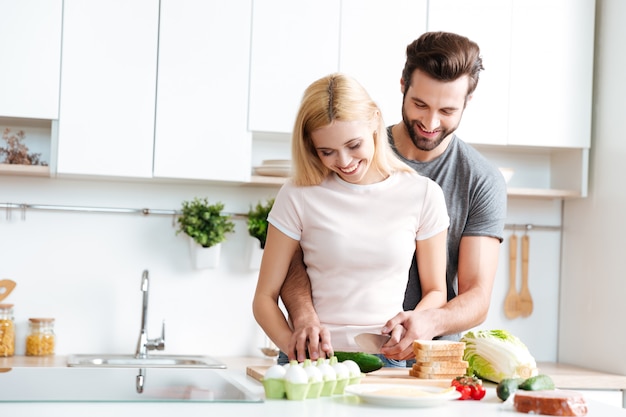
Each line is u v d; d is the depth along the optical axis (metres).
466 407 1.44
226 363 3.36
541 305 3.93
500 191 2.31
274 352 3.51
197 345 3.62
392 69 3.48
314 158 1.92
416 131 2.20
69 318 3.53
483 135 3.57
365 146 1.79
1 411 1.25
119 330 3.56
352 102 1.76
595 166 3.68
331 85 1.78
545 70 3.61
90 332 3.54
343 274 1.92
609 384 3.34
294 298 1.92
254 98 3.39
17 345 3.50
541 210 3.94
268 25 3.40
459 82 2.10
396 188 1.94
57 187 3.52
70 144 3.26
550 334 3.93
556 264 3.94
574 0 3.62
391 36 3.49
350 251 1.90
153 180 3.47
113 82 3.29
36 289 3.51
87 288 3.54
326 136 1.77
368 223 1.91
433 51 2.10
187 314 3.62
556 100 3.61
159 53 3.32
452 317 1.92
